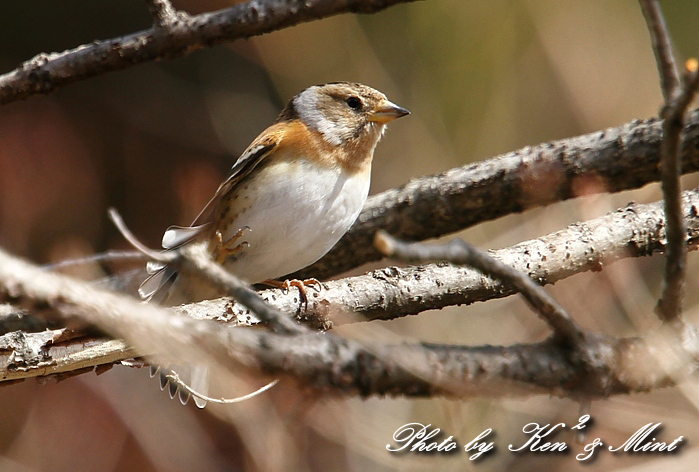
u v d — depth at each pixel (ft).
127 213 52.24
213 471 39.06
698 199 23.41
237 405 32.83
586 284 30.81
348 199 27.76
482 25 47.09
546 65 46.78
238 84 56.65
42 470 38.70
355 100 28.66
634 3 47.26
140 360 21.93
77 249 41.70
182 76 56.59
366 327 28.96
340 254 29.48
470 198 27.27
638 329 23.36
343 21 48.32
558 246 23.40
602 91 46.11
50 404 40.22
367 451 34.94
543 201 26.89
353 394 12.93
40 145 50.60
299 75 49.96
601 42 46.75
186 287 25.88
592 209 25.68
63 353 19.53
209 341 12.34
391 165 46.29
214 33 21.83
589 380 13.91
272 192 27.04
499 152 45.93
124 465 39.14
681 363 14.20
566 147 26.13
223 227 27.53
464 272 23.20
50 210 48.98
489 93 46.55
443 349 13.46
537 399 31.76
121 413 39.99
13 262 11.93
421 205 27.84
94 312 12.10
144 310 12.35
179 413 40.42
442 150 45.83
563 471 32.17
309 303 22.72
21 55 59.82
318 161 27.55
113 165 53.26
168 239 26.21
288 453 33.30
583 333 13.84
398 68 47.88
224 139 55.11
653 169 25.48
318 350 12.69
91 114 53.72
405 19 47.91
